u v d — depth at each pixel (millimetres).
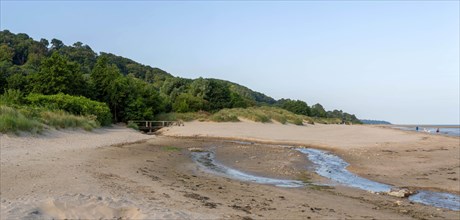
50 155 14031
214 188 10508
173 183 10750
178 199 8188
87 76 47312
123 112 43469
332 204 9406
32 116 22891
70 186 8359
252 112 54656
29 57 87375
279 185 12242
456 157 19922
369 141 30781
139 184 9773
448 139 32312
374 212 8805
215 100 63250
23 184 8406
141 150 20125
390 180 13898
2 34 97250
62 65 39312
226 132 37531
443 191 12156
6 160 11805
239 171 15281
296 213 7984
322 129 48281
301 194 10586
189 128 40531
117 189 8531
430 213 9102
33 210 6000
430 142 29094
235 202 8648
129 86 45938
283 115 59344
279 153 22094
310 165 17609
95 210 6293
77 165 12016
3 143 15805
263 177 13977
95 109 34406
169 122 44500
